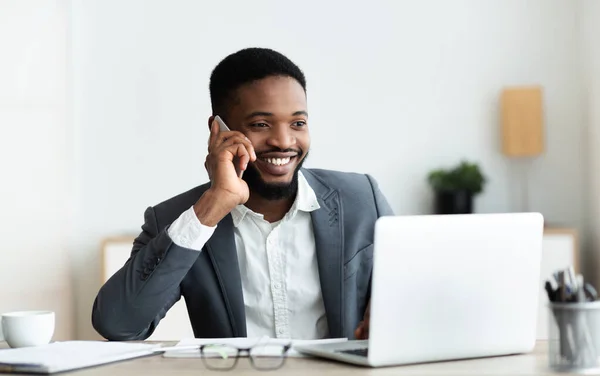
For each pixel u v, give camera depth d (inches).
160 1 204.4
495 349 67.9
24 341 74.5
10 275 191.0
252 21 203.9
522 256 68.3
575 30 201.2
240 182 83.5
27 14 193.0
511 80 202.4
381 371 61.2
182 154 204.8
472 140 202.8
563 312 60.4
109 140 205.5
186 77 204.7
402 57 203.2
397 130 203.6
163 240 81.8
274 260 91.7
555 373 59.7
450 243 64.5
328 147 203.5
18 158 191.6
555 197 202.4
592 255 198.2
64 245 198.8
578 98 201.6
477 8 202.5
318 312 91.4
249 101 88.3
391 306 62.4
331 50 203.5
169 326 153.9
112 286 82.7
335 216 92.4
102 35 204.7
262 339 77.3
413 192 202.8
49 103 195.6
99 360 66.6
